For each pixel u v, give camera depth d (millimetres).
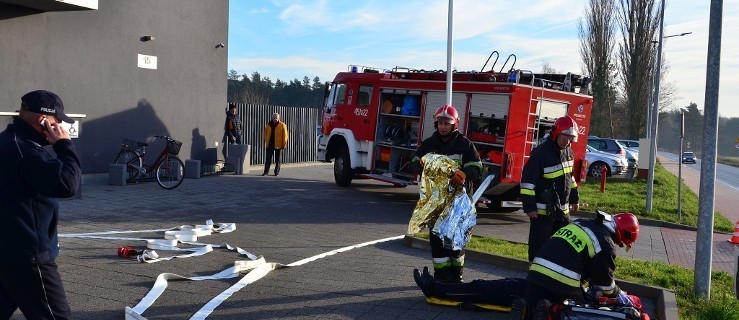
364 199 15078
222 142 19594
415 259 8656
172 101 17625
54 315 3969
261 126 22672
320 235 10289
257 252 8758
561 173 6945
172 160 14953
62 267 7352
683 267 9469
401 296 6730
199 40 18453
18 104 13680
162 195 13906
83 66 15078
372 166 15727
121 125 16125
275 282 7148
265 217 11789
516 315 5051
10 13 13422
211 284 6953
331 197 15078
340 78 17078
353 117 16375
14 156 3768
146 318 5711
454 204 6492
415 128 14758
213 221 11094
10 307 4012
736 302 6828
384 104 15609
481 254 8680
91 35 15234
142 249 8500
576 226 5137
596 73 50375
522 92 12695
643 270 8188
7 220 3787
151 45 16859
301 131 25203
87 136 15266
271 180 18062
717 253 11891
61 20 14516
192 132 18359
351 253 8930
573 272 4988
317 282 7207
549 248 5125
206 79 18781
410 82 14742
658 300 6980
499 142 12812
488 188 13086
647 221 15125
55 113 3930
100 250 8328
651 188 16203
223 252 8609
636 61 48125
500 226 12844
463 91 13445
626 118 50375
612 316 4848
